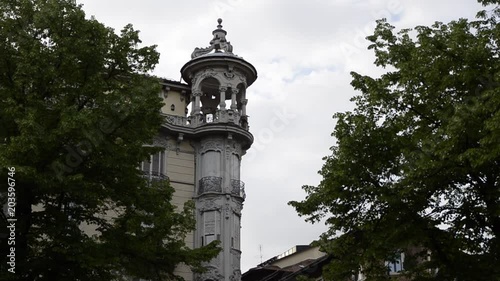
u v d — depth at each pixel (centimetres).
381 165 1836
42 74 1920
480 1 1838
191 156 3756
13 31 2000
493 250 1722
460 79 1769
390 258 1841
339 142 1930
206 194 3619
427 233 1755
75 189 1812
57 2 2042
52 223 1867
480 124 1650
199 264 2081
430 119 1867
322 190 1898
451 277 1744
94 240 1905
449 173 1708
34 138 1745
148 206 1992
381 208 1833
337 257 1962
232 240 3594
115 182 1956
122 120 1962
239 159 3809
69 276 1833
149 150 2072
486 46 1788
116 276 1966
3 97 1894
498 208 1653
